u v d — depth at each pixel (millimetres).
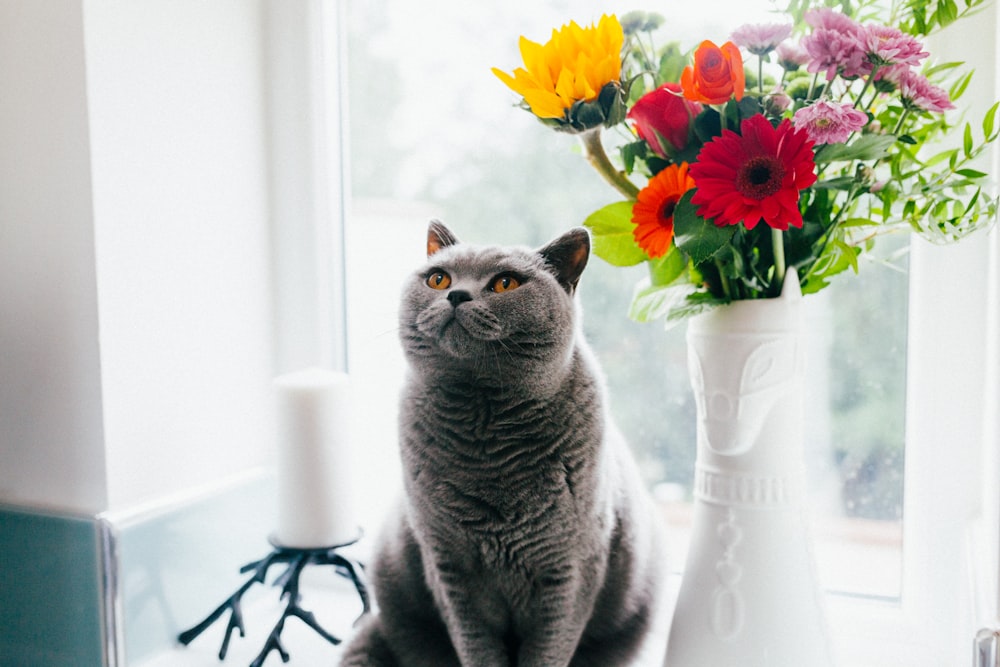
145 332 876
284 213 1051
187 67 917
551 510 667
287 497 902
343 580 1057
